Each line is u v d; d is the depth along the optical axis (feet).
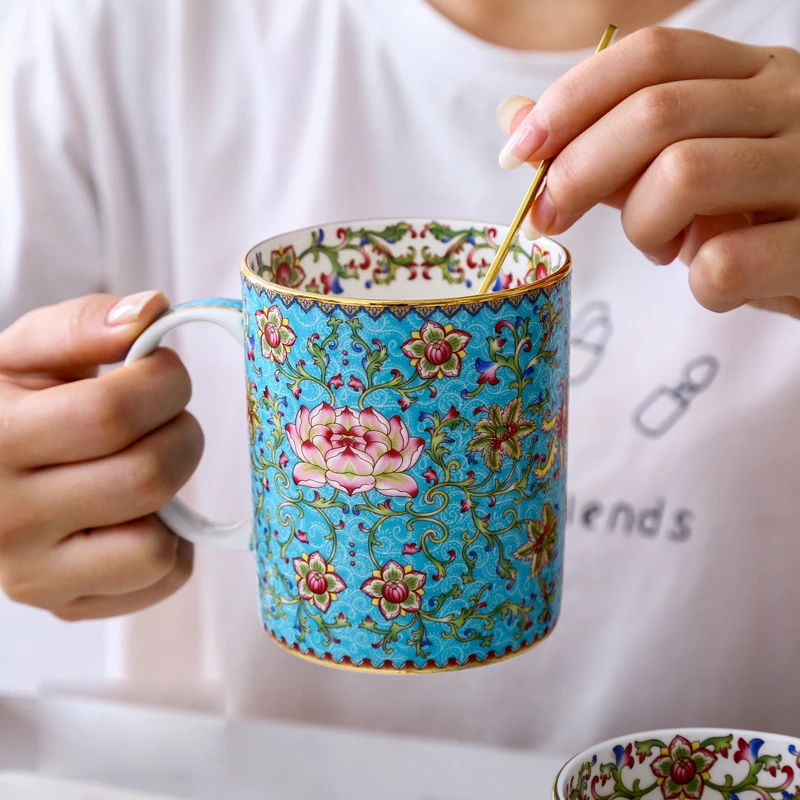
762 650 2.89
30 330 2.27
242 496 3.11
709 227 2.14
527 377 1.90
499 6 2.85
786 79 2.04
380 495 1.91
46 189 3.01
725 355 2.81
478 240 2.15
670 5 2.86
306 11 2.94
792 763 1.88
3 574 2.29
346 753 2.30
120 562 2.24
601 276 2.85
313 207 3.01
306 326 1.88
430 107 2.90
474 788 2.22
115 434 2.17
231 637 3.12
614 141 1.98
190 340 3.06
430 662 1.96
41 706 2.39
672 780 1.89
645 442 2.86
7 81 2.98
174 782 2.25
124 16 2.99
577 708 2.97
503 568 1.94
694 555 2.85
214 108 3.04
